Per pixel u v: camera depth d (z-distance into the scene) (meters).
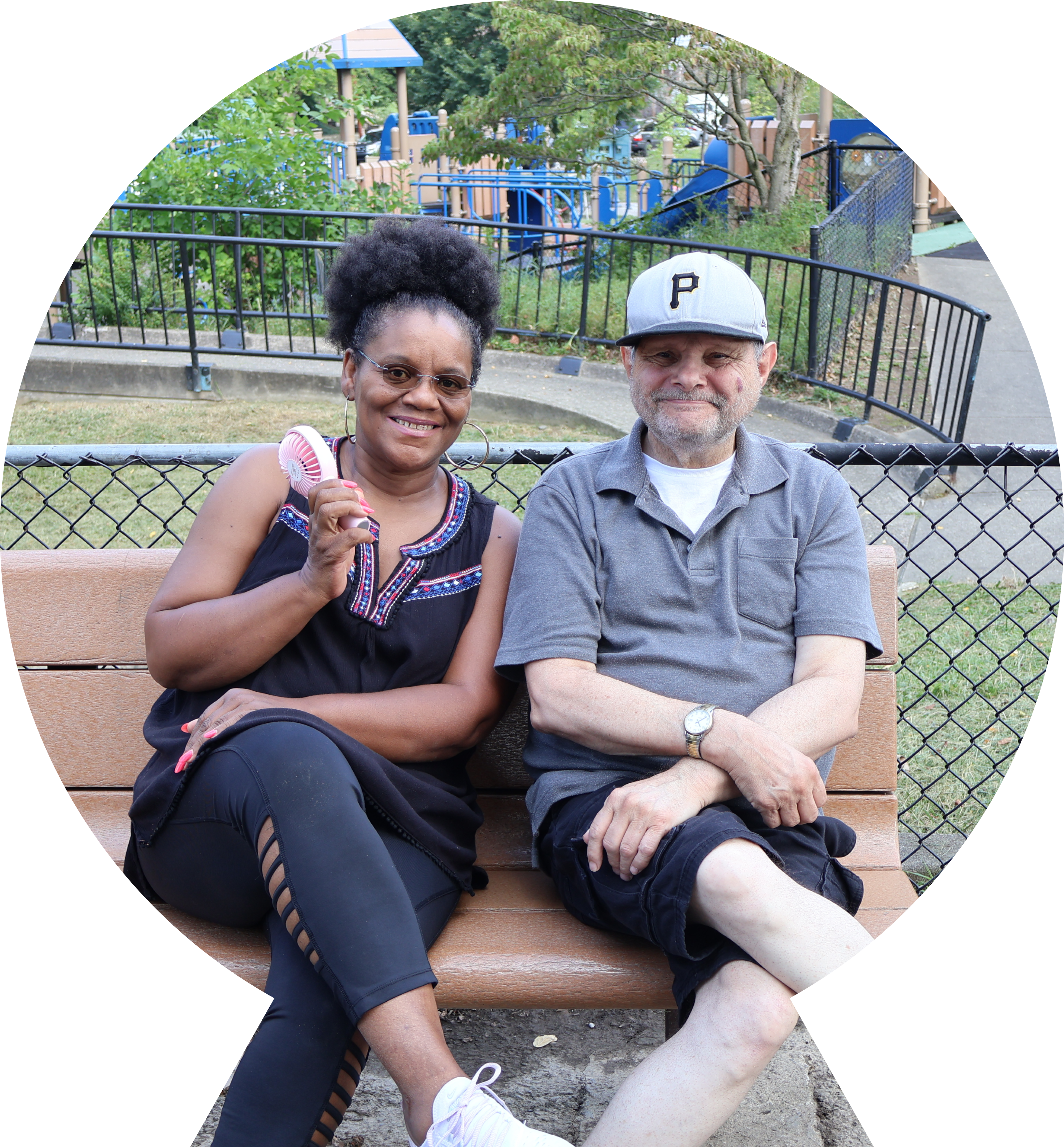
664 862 1.91
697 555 2.25
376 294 2.24
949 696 4.21
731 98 11.92
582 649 2.19
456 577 2.32
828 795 2.51
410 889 2.03
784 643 2.25
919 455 2.71
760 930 1.80
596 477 2.30
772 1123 2.29
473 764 2.58
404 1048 1.75
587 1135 2.31
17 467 2.75
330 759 1.90
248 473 2.28
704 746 2.02
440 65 23.09
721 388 2.20
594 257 11.31
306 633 2.22
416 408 2.23
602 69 10.05
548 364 8.97
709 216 11.68
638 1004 2.01
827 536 2.27
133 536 5.69
